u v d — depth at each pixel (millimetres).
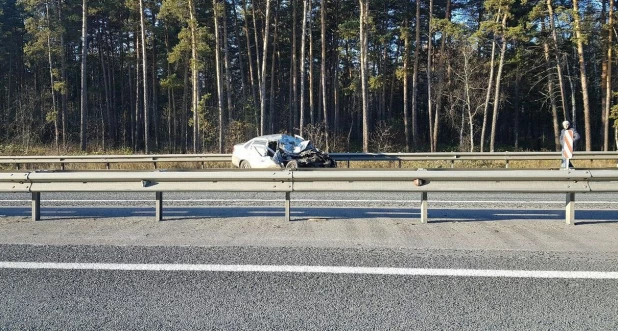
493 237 6766
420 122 54031
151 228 7512
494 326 3947
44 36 35906
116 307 4387
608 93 31359
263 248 6219
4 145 36969
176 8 30516
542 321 4039
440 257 5770
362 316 4145
